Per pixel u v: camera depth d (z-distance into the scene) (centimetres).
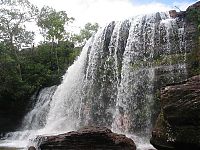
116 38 3027
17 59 3959
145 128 2416
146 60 2666
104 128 1630
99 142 1544
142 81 2556
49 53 4412
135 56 2772
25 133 3098
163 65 2484
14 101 3775
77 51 4362
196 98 1077
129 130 2528
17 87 3728
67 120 3198
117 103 2712
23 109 3806
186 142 1084
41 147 1631
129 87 2650
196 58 2316
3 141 2936
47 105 3553
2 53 3825
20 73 3844
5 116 3816
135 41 2820
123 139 1556
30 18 4575
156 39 2683
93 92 3030
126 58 2830
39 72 4006
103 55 3081
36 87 3869
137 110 2520
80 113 3086
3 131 3744
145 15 2870
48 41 4641
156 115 2364
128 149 1546
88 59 3278
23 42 4469
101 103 2923
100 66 3058
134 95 2583
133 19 2939
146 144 2098
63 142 1584
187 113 1078
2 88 3662
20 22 4538
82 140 1561
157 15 2823
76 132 1590
